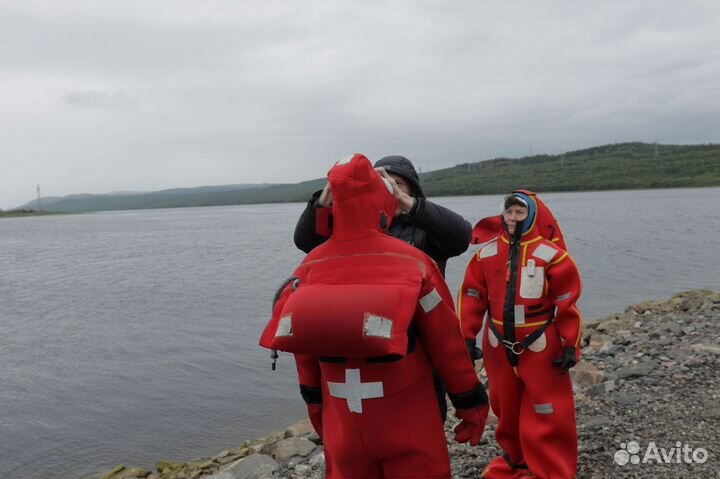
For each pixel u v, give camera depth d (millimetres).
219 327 21625
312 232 3928
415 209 3762
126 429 12078
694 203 119000
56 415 13109
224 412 12680
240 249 60031
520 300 4883
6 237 104125
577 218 81688
